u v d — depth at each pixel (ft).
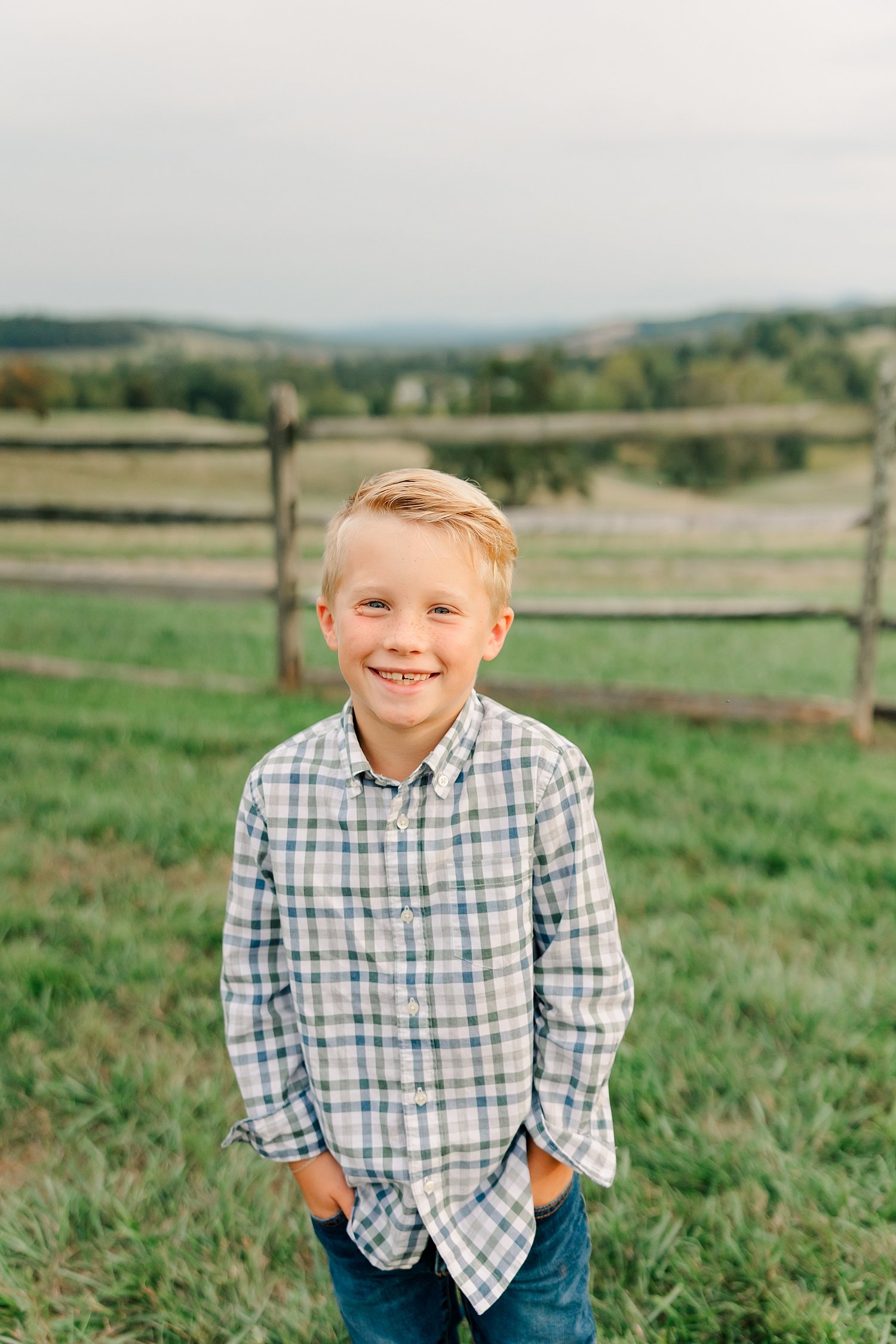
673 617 19.04
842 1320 5.85
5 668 22.31
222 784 14.39
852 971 9.33
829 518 17.22
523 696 19.13
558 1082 4.18
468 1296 4.06
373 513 3.76
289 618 20.62
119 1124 7.56
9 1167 7.27
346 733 4.03
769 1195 6.81
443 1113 4.09
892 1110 7.50
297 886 4.06
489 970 3.98
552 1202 4.31
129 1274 6.19
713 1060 8.00
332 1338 5.80
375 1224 4.25
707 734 16.98
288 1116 4.36
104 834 12.75
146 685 20.80
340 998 4.10
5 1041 8.55
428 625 3.74
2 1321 5.99
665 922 10.27
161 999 9.13
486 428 19.80
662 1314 6.04
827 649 28.27
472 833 3.98
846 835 12.45
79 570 22.63
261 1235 6.48
